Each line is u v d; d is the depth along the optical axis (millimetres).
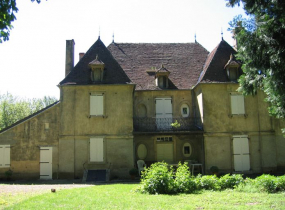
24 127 21812
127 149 21812
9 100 53406
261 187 12805
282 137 22875
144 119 23469
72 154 21594
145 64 26438
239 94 22875
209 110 22516
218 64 23688
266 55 12711
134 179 20656
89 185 17031
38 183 19156
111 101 22328
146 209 9414
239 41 13523
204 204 10102
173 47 28234
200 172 22688
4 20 8359
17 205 10133
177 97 24672
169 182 12938
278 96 14680
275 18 12188
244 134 22547
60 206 9977
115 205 10133
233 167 22109
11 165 21375
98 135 21875
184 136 23438
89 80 22516
